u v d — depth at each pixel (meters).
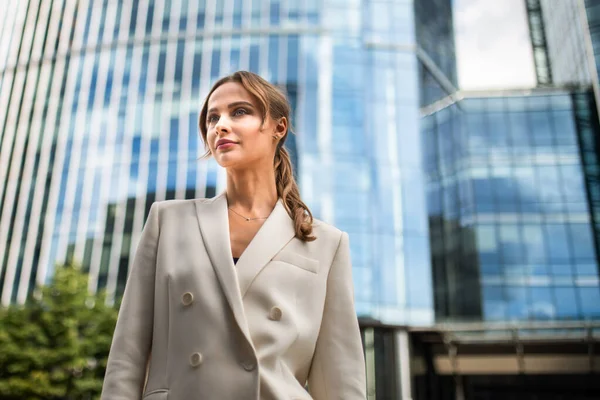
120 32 34.84
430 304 26.59
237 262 1.56
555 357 28.23
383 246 27.06
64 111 33.78
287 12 31.81
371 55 30.61
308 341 1.58
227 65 31.88
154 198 30.33
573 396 27.92
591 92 32.66
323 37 30.59
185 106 32.03
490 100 33.00
